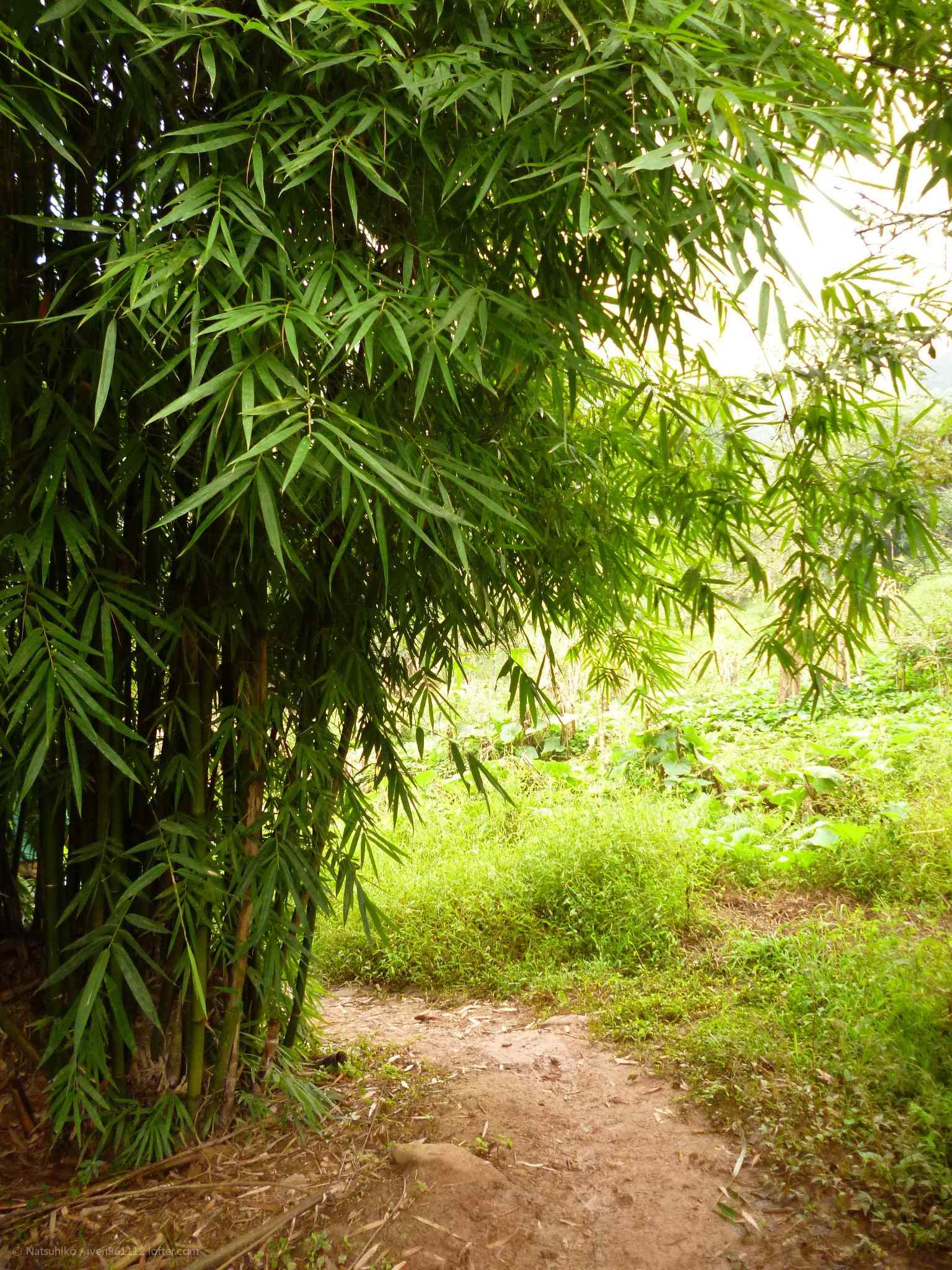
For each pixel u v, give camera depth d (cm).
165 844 209
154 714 213
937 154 183
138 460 181
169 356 179
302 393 141
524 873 441
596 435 267
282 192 147
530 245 189
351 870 239
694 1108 261
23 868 262
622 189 148
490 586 252
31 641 159
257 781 228
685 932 398
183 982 227
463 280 170
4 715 166
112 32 148
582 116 162
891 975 303
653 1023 319
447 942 412
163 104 183
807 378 221
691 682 813
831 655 282
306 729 236
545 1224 206
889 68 187
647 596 306
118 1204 202
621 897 411
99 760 209
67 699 185
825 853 448
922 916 375
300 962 257
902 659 730
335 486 162
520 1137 245
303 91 170
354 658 232
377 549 221
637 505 282
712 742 642
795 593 263
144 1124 217
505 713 715
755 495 270
